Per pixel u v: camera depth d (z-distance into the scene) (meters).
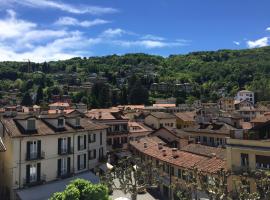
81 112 102.62
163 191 58.44
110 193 56.25
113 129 90.69
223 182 35.44
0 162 54.25
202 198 41.59
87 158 65.12
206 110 148.88
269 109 153.50
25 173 52.59
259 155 40.16
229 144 43.25
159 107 166.12
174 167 55.41
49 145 56.41
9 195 51.84
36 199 50.16
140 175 44.41
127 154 82.19
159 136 88.75
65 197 29.55
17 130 52.78
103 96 194.25
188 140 86.38
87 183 31.17
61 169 58.62
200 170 44.44
